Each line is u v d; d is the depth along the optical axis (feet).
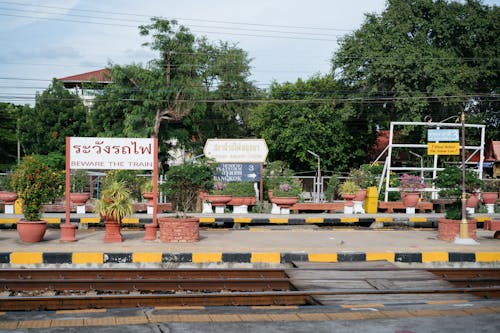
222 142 75.72
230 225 64.69
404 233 57.26
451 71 130.41
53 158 97.55
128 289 34.68
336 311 25.50
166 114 131.13
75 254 39.81
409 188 77.30
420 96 130.52
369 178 81.56
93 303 29.50
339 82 145.69
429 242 49.67
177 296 30.07
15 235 51.98
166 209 70.28
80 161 46.78
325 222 64.80
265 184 80.07
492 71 140.15
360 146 151.33
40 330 21.89
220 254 40.73
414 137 144.46
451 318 24.07
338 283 33.73
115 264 39.93
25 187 46.32
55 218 59.47
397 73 130.62
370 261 41.55
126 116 127.03
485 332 21.95
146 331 21.95
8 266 39.40
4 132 165.48
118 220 46.21
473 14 138.41
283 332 22.03
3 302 28.96
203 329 22.36
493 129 154.81
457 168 52.54
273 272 38.29
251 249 42.96
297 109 138.62
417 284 33.99
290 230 58.90
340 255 41.83
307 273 36.50
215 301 30.45
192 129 141.59
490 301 28.02
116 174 73.05
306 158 138.21
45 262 39.63
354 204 75.61
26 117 148.56
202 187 71.72
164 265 40.14
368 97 137.39
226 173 75.61
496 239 53.01
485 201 80.74
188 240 46.98
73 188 72.90
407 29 134.10
